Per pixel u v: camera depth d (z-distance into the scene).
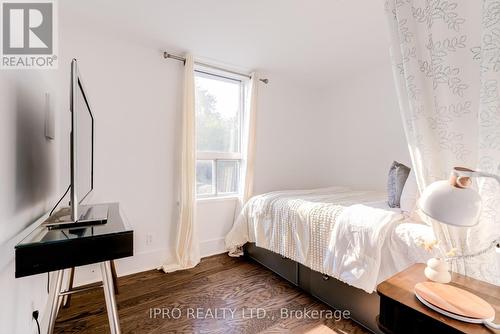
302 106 3.58
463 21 0.92
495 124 0.85
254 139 2.96
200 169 2.76
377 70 2.97
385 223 1.40
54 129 1.76
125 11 1.82
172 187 2.49
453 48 0.95
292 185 3.50
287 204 2.07
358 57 2.65
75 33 1.99
